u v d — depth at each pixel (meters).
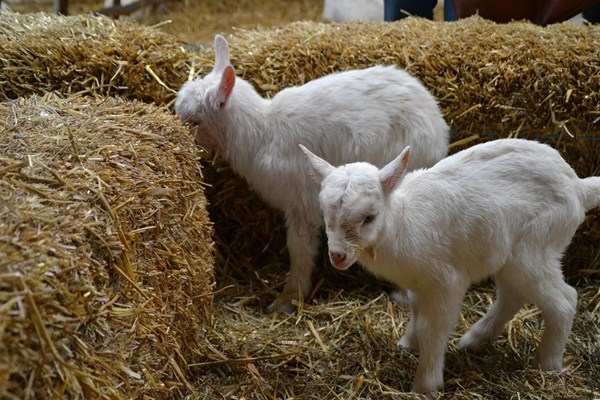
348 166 2.55
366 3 6.13
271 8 7.11
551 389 2.87
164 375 2.52
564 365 3.06
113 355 2.09
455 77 3.73
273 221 3.98
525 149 2.85
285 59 3.90
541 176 2.80
